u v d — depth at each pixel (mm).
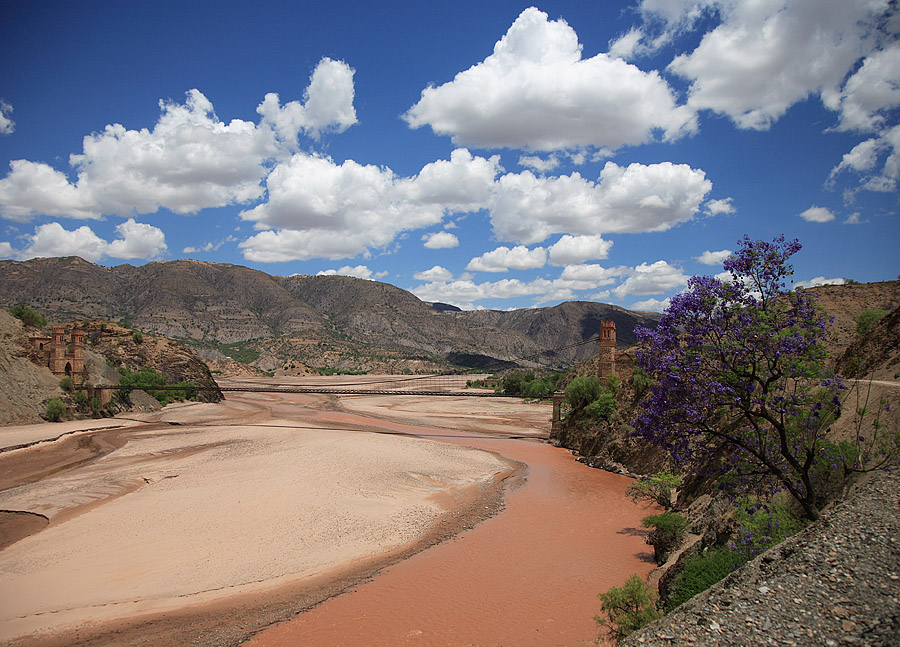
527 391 127500
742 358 12664
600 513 33969
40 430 69375
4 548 27703
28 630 19359
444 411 108062
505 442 67875
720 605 9383
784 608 8633
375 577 23781
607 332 62375
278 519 31703
